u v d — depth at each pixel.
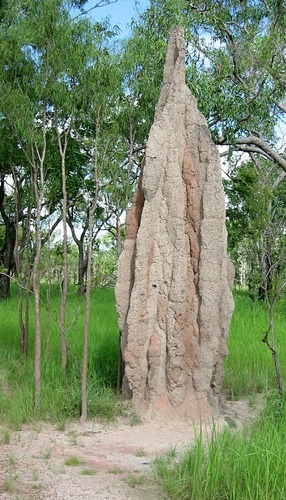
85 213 29.09
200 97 15.26
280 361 12.45
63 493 6.37
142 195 9.84
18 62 10.23
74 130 11.18
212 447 6.56
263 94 16.11
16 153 12.37
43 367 11.20
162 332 9.37
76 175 16.38
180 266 9.39
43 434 8.35
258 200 10.88
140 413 9.22
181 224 9.51
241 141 17.75
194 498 6.13
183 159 9.72
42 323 16.70
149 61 11.38
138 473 6.98
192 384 9.31
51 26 9.73
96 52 9.70
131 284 9.72
